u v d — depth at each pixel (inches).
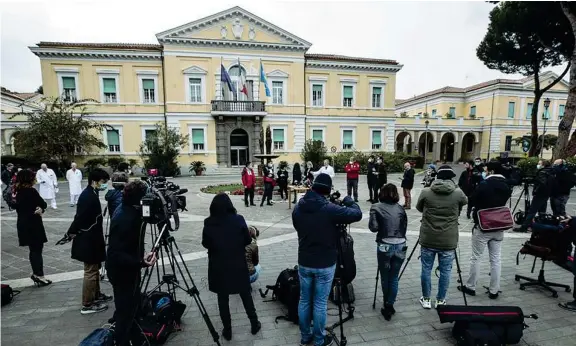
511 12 715.4
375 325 142.2
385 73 1142.3
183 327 141.7
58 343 129.0
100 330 118.8
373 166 445.1
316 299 121.9
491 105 1473.9
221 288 129.0
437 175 151.8
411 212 391.9
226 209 134.3
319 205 121.8
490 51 818.2
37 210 179.6
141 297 129.2
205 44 968.3
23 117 1006.4
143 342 122.2
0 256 235.9
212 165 1011.9
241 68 1009.5
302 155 1023.6
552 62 778.2
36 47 874.1
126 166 235.8
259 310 156.8
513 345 127.3
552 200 287.0
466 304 155.3
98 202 154.7
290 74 1048.2
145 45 999.6
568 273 199.5
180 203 167.3
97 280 159.2
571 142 553.6
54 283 188.7
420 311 154.4
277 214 384.5
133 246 117.0
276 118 1050.1
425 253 152.9
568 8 526.6
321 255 119.8
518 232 292.2
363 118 1137.4
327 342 125.5
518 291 174.6
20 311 154.9
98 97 937.5
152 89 973.2
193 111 981.2
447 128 1467.8
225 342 129.9
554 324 142.3
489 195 161.0
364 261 223.1
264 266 215.5
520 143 1360.7
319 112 1102.4
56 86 910.4
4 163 800.3
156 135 922.7
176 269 210.7
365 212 386.6
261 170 574.6
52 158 793.6
